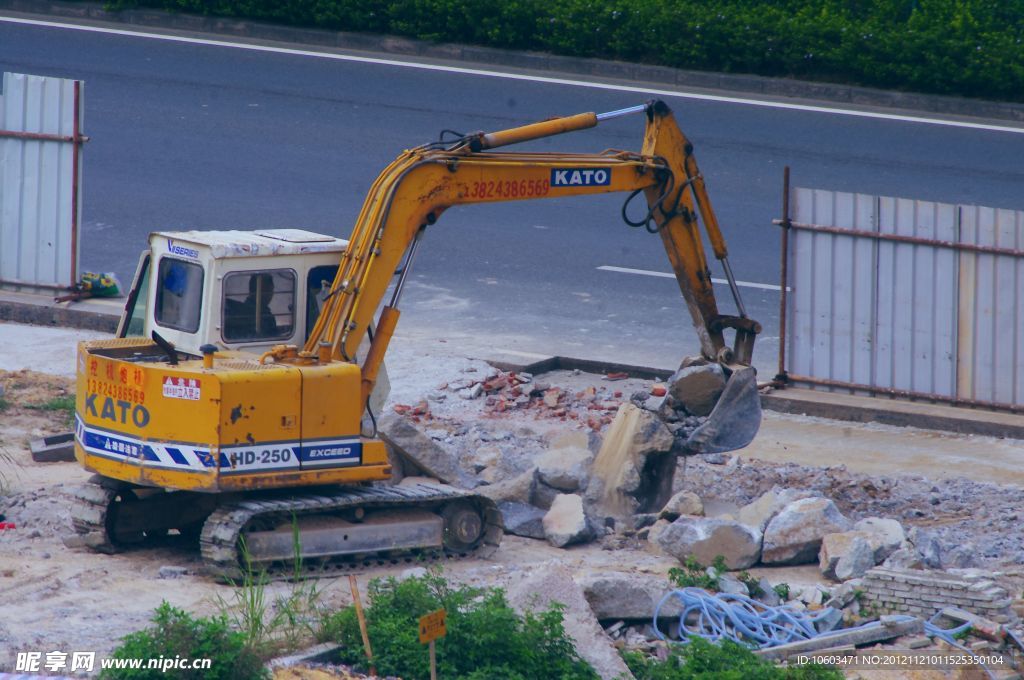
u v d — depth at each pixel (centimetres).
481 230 8706
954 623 4012
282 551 4250
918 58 10600
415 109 10369
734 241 8356
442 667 3512
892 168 9338
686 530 4603
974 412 6300
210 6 12100
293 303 4541
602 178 4903
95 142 9700
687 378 5066
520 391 6369
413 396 6294
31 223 7488
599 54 11325
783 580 4475
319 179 9212
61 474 5278
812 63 10831
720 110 10412
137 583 4156
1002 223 6191
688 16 11031
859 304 6525
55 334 7156
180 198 8838
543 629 3612
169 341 4509
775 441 6031
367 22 11781
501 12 11412
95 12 12300
